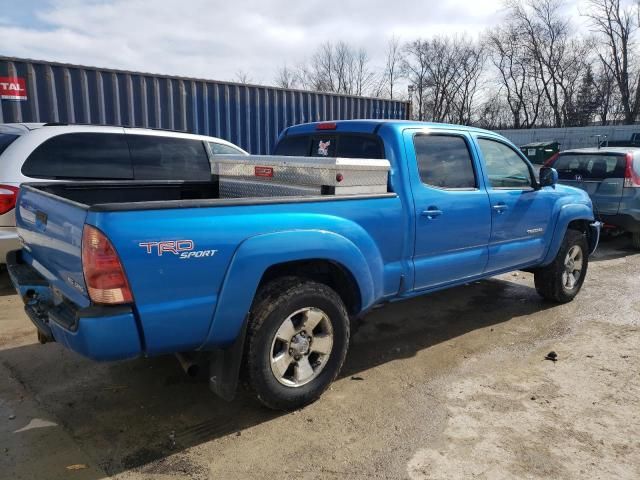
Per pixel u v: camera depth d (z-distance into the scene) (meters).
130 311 2.59
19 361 4.07
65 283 2.90
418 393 3.69
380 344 4.63
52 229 2.99
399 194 3.86
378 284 3.72
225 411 3.40
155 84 9.66
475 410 3.46
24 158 5.35
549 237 5.41
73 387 3.68
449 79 49.56
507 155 5.02
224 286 2.87
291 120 11.94
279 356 3.23
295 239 3.11
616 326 5.16
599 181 8.64
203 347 2.94
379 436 3.13
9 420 3.24
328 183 3.47
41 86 8.47
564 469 2.84
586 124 45.59
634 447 3.06
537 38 47.09
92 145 5.81
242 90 10.95
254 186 4.21
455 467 2.84
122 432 3.13
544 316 5.45
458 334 4.89
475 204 4.46
